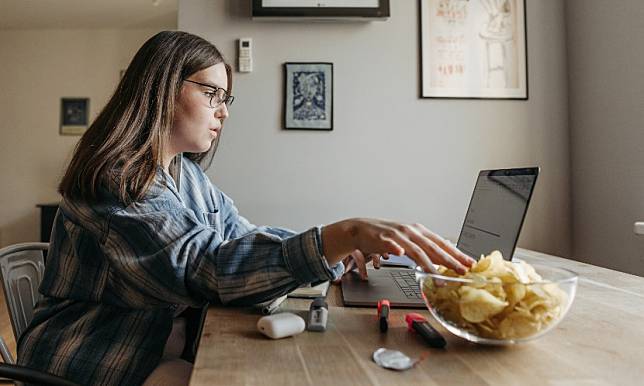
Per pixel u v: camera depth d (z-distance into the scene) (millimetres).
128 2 3568
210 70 879
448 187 1924
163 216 673
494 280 523
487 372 456
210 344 543
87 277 742
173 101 824
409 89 1925
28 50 4176
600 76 1753
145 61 817
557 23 1978
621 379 438
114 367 678
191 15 1874
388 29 1925
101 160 721
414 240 581
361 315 690
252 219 1871
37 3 3584
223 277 636
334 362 486
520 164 1948
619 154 1658
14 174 4168
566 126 1968
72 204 725
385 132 1914
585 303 756
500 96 1937
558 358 496
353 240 612
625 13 1616
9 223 4148
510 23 1955
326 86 1898
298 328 582
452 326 531
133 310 729
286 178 1885
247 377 443
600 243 1768
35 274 1028
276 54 1892
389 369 463
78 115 4180
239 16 1886
